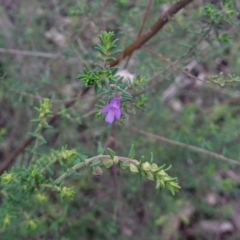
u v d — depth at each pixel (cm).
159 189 158
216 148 318
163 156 337
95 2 308
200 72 409
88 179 353
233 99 337
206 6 229
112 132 325
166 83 343
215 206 389
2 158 385
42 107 224
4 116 396
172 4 274
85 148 340
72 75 384
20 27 373
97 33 321
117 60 258
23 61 372
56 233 299
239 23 257
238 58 351
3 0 420
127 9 358
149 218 369
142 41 257
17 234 302
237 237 391
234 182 365
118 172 354
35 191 212
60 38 403
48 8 390
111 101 169
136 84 193
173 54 329
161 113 348
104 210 358
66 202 330
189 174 346
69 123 356
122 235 352
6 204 222
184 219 365
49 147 362
